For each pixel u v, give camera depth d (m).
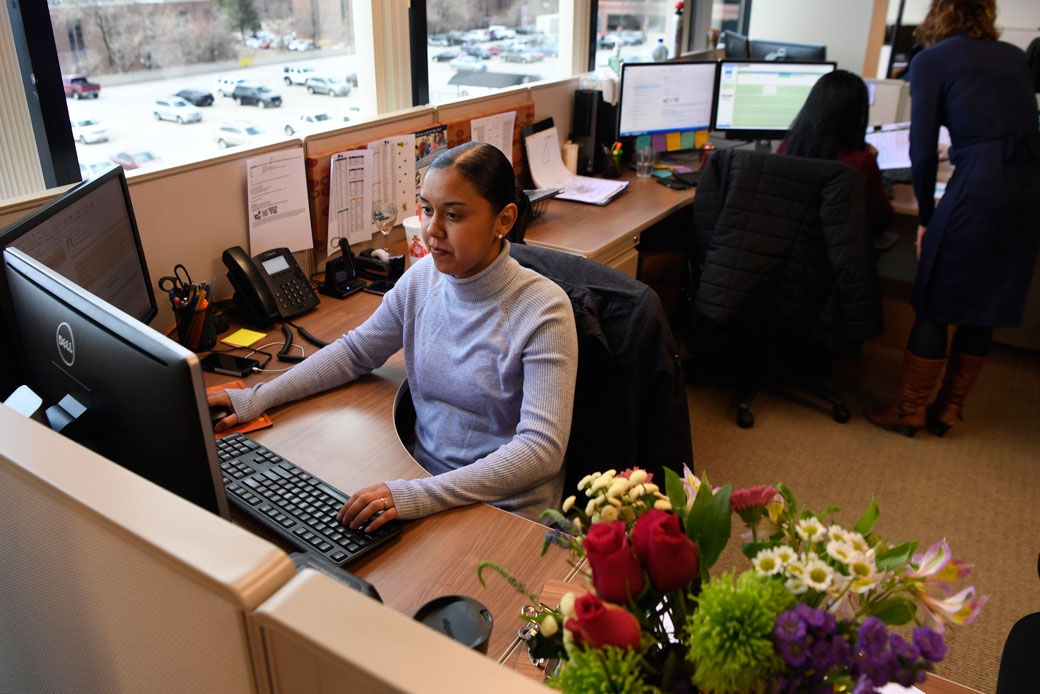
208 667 0.49
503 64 3.20
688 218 3.08
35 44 1.57
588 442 1.55
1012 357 3.45
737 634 0.53
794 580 0.57
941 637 0.53
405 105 2.51
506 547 1.12
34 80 1.59
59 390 1.00
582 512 0.75
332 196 2.07
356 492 1.18
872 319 2.41
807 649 0.53
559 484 1.45
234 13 2.08
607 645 0.54
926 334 2.65
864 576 0.58
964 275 2.49
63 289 0.93
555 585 1.02
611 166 3.20
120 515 0.50
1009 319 2.51
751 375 2.94
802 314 2.52
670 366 1.47
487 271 1.35
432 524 1.17
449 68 2.87
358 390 1.54
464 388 1.39
